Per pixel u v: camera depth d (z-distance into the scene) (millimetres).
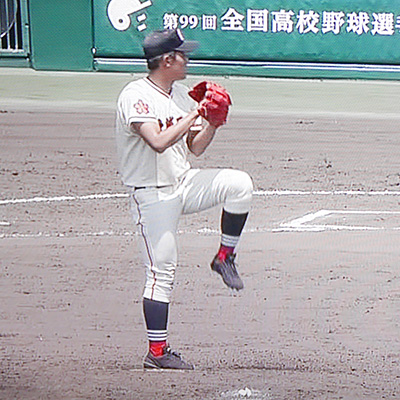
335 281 25578
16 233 31203
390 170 44375
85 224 32812
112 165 44531
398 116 58562
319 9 69500
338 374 15922
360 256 28500
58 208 35438
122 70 72062
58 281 25156
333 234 31578
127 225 32781
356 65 70875
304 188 40031
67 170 43031
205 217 34125
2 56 72625
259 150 48500
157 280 16781
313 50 70625
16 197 37344
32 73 71438
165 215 16375
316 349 19281
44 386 13383
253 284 25125
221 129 53562
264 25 69938
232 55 70562
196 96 16938
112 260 27703
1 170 42594
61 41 71562
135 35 70938
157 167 16234
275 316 22203
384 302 23578
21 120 54531
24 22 71500
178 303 23156
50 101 60625
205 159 46062
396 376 15984
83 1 70562
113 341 19828
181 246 29562
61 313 22109
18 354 18156
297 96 64500
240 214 16531
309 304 23312
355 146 50062
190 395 12617
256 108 59781
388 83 70625
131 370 15812
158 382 13742
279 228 32344
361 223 33438
